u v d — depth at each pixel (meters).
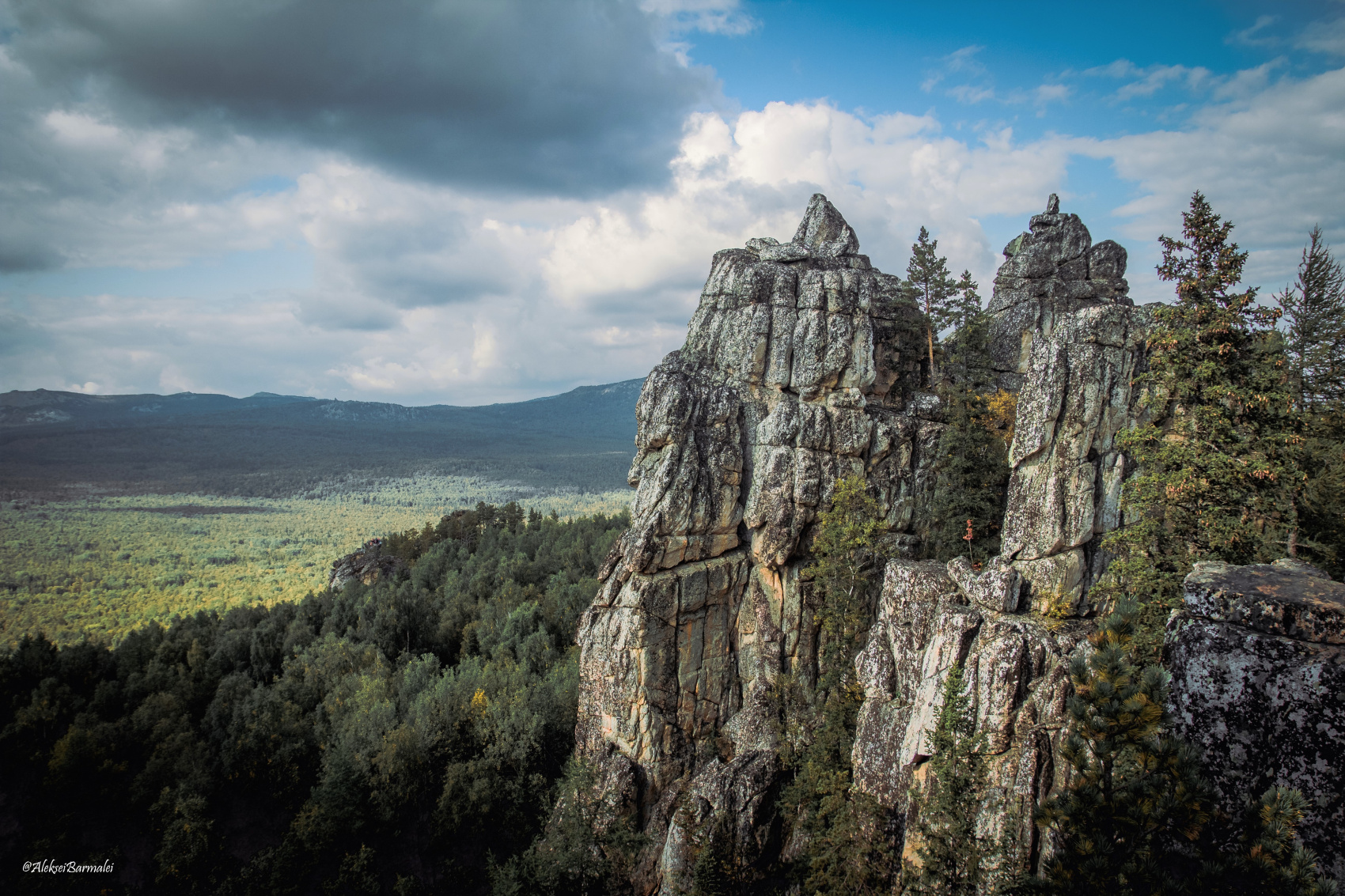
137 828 76.56
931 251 73.44
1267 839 11.46
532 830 77.94
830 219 82.19
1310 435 47.03
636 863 62.59
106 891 70.19
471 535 188.38
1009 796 36.62
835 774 52.03
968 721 39.53
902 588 47.44
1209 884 12.42
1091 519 44.25
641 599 66.06
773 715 66.19
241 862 75.62
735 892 53.53
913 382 75.69
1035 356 46.84
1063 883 17.47
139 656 102.81
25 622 181.12
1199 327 39.38
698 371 74.00
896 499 69.56
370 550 175.00
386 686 99.19
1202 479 38.09
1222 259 38.34
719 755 66.94
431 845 76.88
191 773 79.19
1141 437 41.66
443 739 85.25
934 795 39.72
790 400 70.06
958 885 36.81
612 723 67.62
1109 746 17.80
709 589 68.44
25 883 69.12
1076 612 44.00
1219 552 38.12
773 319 72.31
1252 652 12.26
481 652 114.50
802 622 68.38
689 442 68.31
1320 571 13.69
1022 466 46.66
